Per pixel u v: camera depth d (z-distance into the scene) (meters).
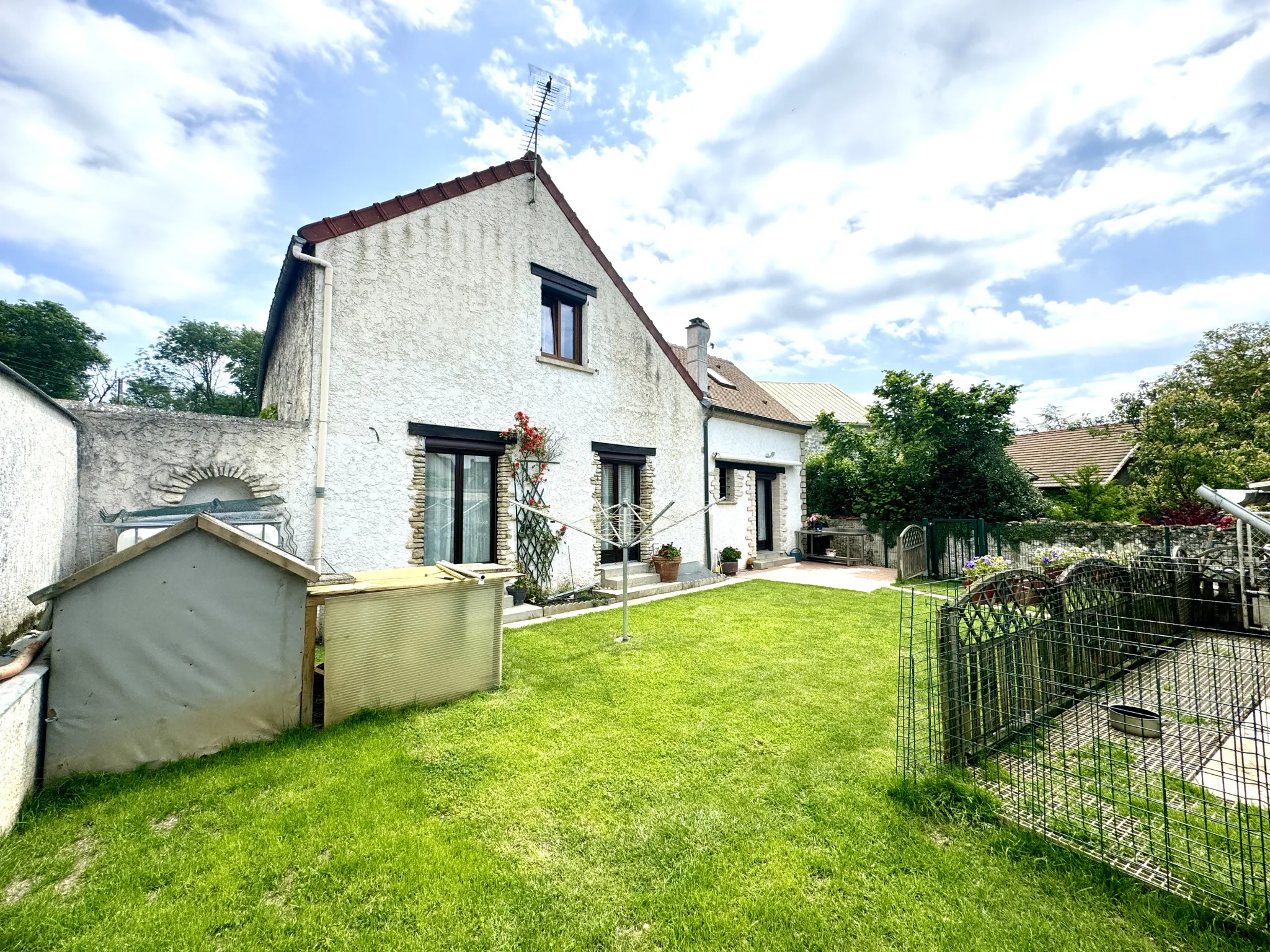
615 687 4.64
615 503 10.18
